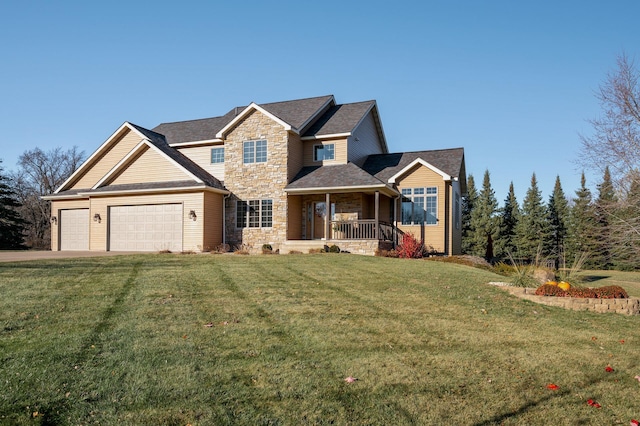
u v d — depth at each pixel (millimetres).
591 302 10484
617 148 23375
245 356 6297
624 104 23188
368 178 21312
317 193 22547
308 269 13891
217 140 24625
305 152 24453
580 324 9000
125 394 5055
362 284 11734
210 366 5895
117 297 9492
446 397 5234
